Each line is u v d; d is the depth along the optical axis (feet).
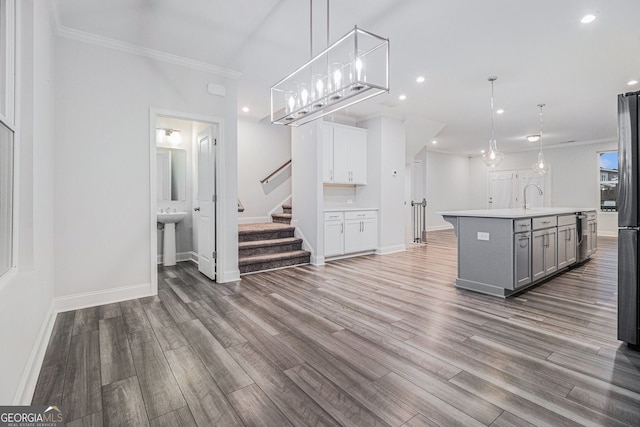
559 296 10.48
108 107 9.93
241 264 13.57
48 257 8.12
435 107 17.37
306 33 9.62
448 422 4.54
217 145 12.35
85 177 9.57
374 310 9.20
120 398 5.15
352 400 5.07
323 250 15.97
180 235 16.87
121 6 8.16
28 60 6.17
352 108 17.43
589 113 18.62
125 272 10.23
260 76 12.87
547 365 6.10
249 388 5.41
